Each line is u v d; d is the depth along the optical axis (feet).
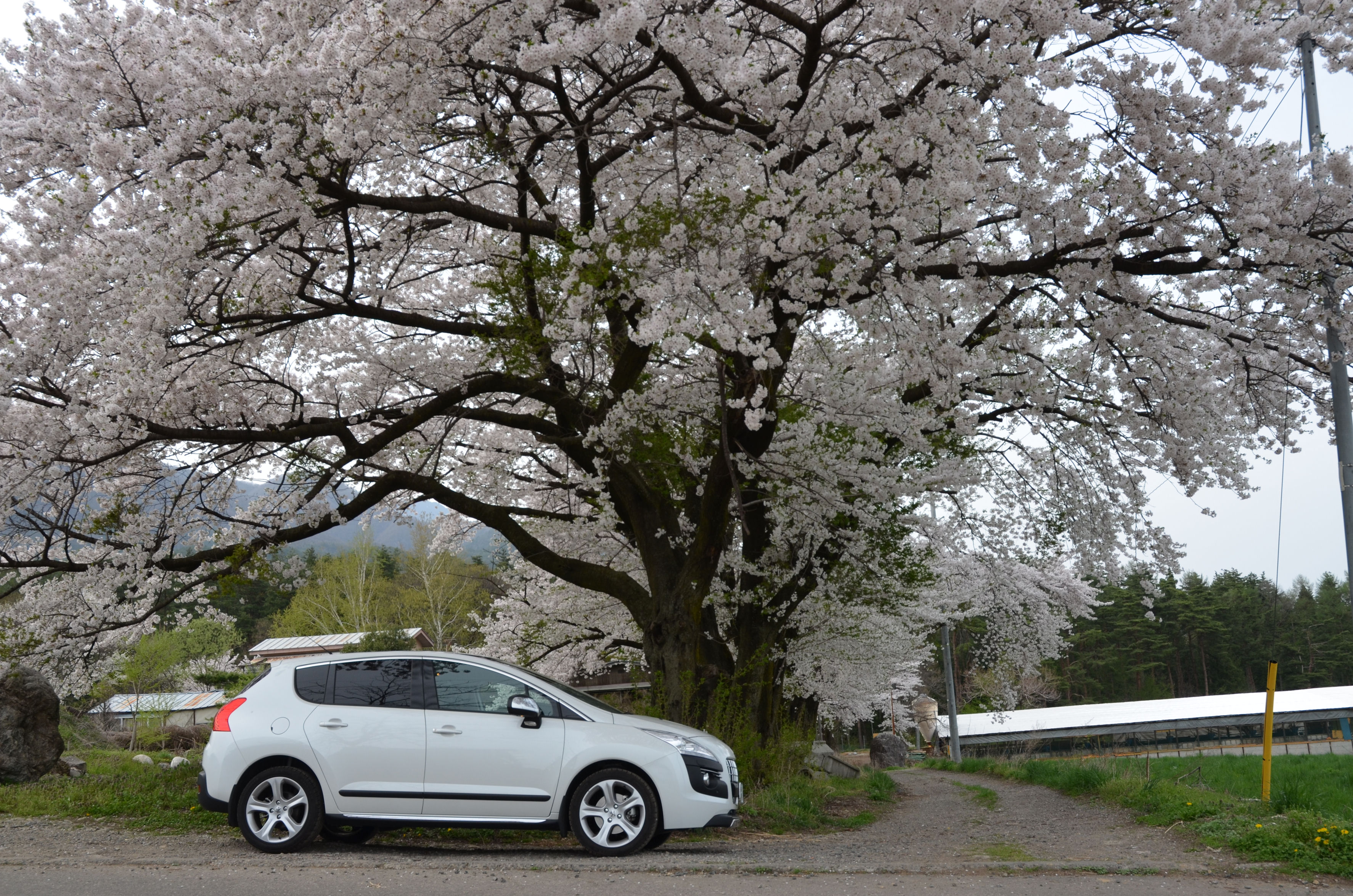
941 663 210.38
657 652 38.04
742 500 38.60
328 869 19.48
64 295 30.60
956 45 26.96
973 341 39.52
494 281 36.42
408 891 17.28
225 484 41.19
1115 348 34.47
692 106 32.35
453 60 30.42
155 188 29.48
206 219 29.17
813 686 64.85
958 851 25.27
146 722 101.71
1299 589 303.27
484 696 24.04
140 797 30.04
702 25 28.58
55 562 35.17
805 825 33.45
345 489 40.86
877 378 39.63
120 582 35.88
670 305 31.40
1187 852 23.85
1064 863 21.07
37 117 32.81
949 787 66.74
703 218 30.86
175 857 21.29
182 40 30.58
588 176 37.06
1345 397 32.63
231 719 23.45
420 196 37.55
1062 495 50.19
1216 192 27.12
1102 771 47.91
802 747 46.85
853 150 29.60
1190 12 27.43
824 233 30.30
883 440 45.60
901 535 50.39
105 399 29.81
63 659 39.78
